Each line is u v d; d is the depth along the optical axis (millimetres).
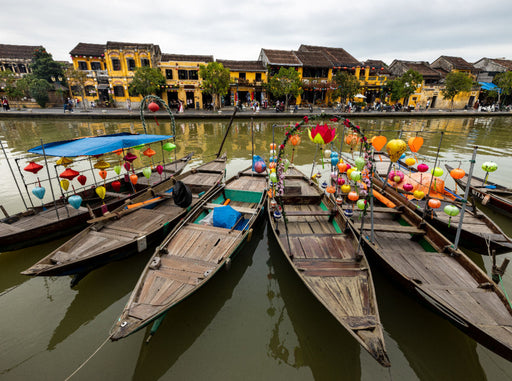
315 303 4973
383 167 10727
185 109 31531
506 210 7754
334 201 7094
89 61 30422
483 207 8602
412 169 9477
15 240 5574
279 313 4801
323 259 5031
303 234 5891
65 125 22719
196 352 4090
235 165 13242
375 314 3736
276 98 34438
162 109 30344
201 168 10508
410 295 4551
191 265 4789
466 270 4762
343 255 5188
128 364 3906
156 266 4652
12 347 4129
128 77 30406
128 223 6234
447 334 4422
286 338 4344
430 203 5691
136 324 3520
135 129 21641
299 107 33938
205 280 4344
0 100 30562
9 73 27547
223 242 5473
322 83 33281
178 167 10961
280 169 5438
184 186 6758
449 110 35688
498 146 17469
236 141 18406
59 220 6184
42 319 4621
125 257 5453
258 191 8070
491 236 5734
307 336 4379
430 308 4172
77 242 5379
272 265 6039
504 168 12727
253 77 33312
